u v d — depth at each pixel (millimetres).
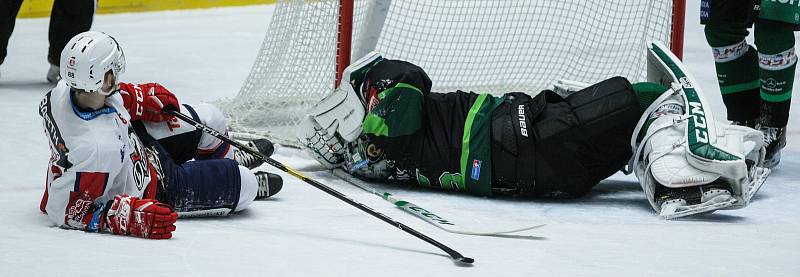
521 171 12523
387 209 12211
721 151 11758
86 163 10281
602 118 12344
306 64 17719
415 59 21672
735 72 15000
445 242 10609
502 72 21016
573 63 21328
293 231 10945
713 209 11781
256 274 9219
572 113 12445
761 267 9805
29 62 25516
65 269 9250
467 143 12664
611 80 12695
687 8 33906
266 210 11953
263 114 17609
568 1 25172
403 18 24094
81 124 10273
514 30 23391
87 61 9984
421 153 12898
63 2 21922
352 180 13664
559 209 12375
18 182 13305
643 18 22094
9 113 18531
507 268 9609
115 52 10250
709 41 15031
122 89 11516
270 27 18078
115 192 10766
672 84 12773
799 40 29891
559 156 12414
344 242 10508
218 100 19078
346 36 16516
